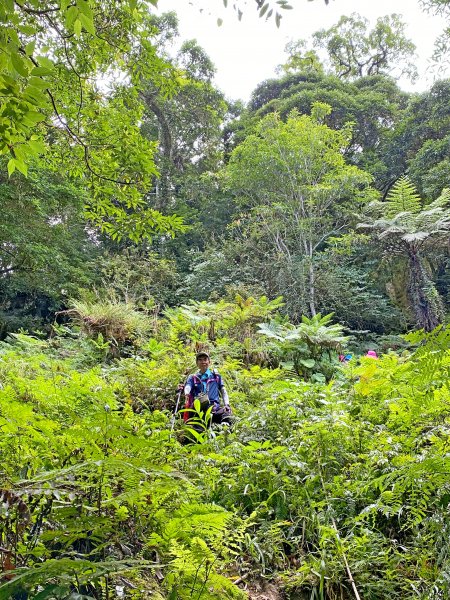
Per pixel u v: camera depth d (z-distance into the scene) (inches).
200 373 198.4
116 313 350.3
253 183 741.3
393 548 85.9
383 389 151.4
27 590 44.3
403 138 839.1
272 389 218.1
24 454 67.5
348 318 645.9
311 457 115.7
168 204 979.3
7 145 104.7
